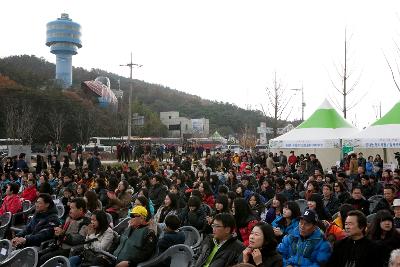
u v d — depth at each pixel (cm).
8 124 5156
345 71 2742
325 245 505
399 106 1816
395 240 511
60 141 5653
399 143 1652
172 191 983
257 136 8438
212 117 12012
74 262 619
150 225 631
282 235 613
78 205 688
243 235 609
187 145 4900
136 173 1644
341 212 618
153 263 588
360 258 482
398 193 870
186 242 725
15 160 2062
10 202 1026
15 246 680
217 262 490
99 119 6781
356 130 2273
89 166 2138
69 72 9719
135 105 9338
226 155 2841
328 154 2612
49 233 696
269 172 1498
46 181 1176
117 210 930
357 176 1245
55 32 9506
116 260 598
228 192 866
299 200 955
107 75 13062
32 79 7525
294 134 2314
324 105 2416
